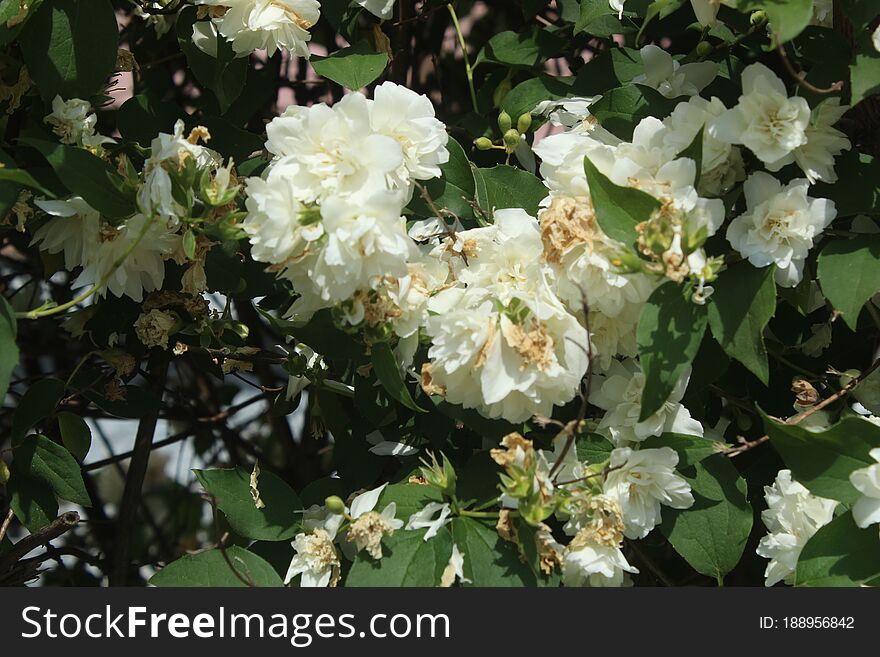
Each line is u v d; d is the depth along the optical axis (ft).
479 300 4.87
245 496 5.39
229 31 5.44
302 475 8.55
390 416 5.45
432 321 4.77
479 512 4.95
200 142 5.68
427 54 7.88
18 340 8.07
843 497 4.62
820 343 5.86
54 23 5.22
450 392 4.83
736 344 4.69
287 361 5.80
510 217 5.14
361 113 4.68
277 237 4.58
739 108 4.83
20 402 5.58
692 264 4.54
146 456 6.77
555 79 6.04
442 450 5.49
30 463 5.48
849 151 5.10
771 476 5.75
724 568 5.02
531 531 4.75
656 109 5.37
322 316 5.13
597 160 5.02
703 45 5.68
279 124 4.74
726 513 5.06
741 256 4.89
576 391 4.75
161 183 4.73
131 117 5.74
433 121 5.05
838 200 5.06
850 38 4.99
